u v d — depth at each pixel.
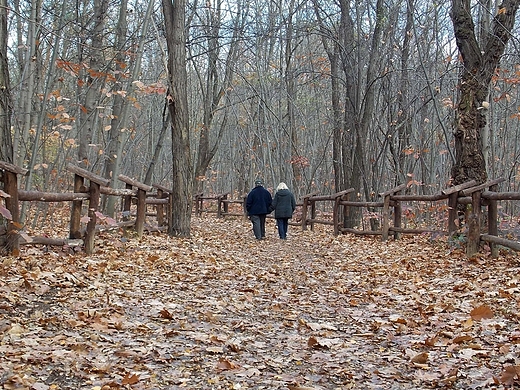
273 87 23.83
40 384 3.19
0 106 6.84
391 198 12.39
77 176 7.89
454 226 9.59
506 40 9.69
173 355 4.01
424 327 4.92
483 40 11.23
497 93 15.79
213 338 4.44
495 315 5.08
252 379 3.59
